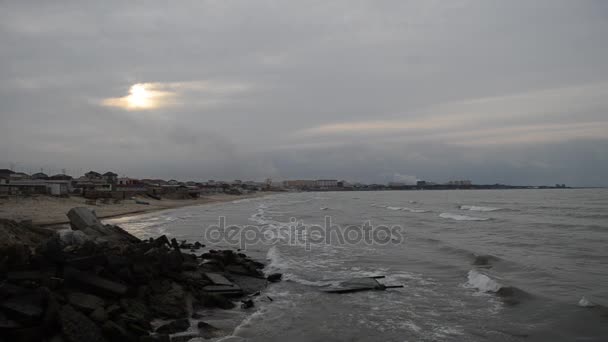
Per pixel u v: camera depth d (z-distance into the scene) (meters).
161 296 12.95
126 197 79.38
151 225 41.53
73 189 83.25
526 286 15.87
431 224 41.97
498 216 49.94
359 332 11.41
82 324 9.28
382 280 17.69
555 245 25.91
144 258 14.73
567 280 16.61
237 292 14.80
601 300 13.77
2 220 15.91
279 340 10.75
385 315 12.93
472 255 22.53
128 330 10.05
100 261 12.83
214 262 18.14
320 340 10.78
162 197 100.38
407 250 25.42
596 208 60.06
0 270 10.91
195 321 12.05
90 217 21.92
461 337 10.96
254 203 105.38
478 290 15.88
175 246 19.38
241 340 10.66
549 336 10.86
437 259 22.23
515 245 26.38
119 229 22.34
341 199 136.12
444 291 15.83
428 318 12.62
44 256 11.92
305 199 140.00
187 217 52.62
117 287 11.91
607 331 11.03
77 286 11.48
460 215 53.00
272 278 17.69
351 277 18.11
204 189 160.00
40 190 68.19
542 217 46.81
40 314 9.08
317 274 18.80
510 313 12.91
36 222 35.16
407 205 85.31
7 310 8.95
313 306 13.91
